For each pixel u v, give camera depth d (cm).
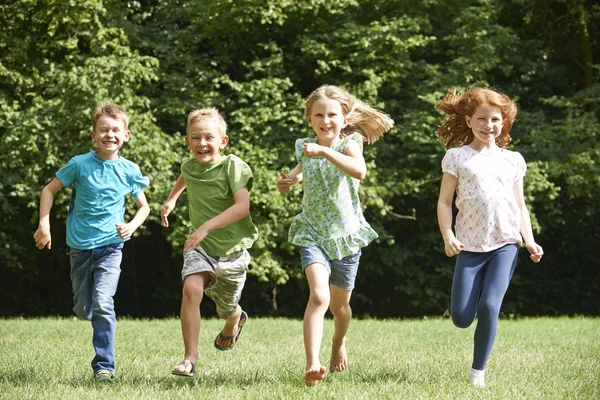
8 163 1373
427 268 1733
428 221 1684
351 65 1595
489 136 446
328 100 435
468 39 1562
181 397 368
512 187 448
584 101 1614
